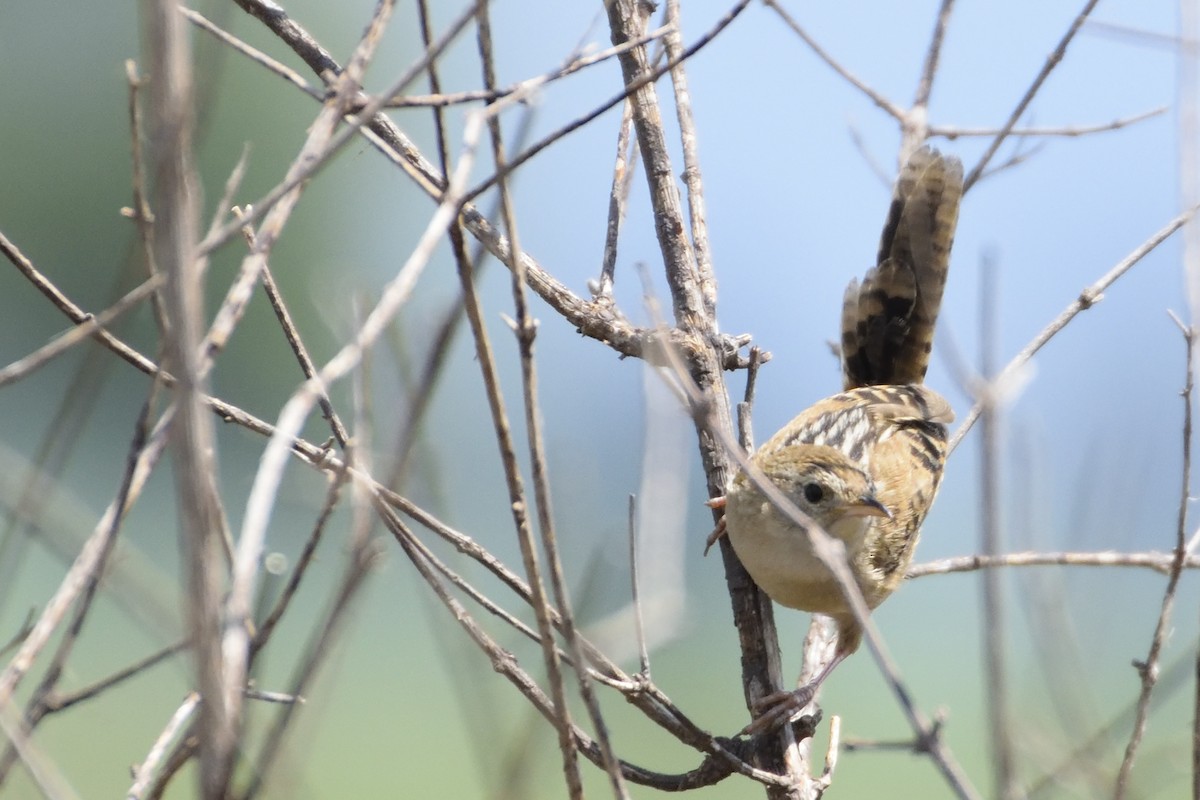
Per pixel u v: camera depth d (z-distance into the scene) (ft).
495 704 17.11
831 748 23.76
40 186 113.29
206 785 13.53
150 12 13.89
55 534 16.87
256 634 17.07
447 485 16.65
